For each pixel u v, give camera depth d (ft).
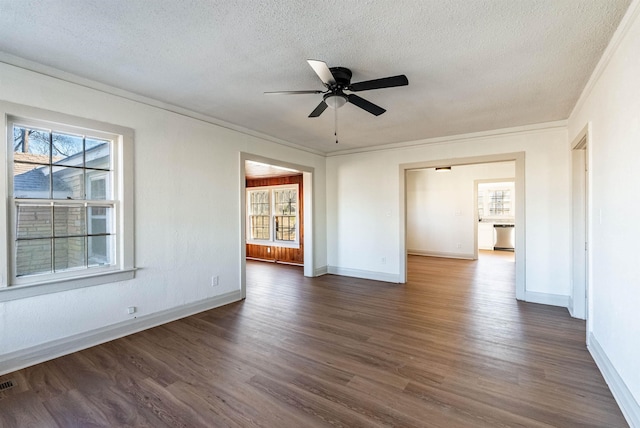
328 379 7.84
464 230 27.40
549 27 6.82
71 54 8.11
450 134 16.02
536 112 12.50
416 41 7.40
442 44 7.52
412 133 15.87
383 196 18.76
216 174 13.62
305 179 19.83
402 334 10.67
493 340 10.14
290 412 6.56
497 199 35.04
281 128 14.98
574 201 12.38
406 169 17.98
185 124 12.36
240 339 10.27
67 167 9.48
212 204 13.47
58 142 9.31
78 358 8.93
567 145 13.48
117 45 7.68
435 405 6.77
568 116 13.01
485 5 6.12
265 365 8.55
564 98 10.91
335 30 6.99
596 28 6.82
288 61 8.46
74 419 6.35
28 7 6.19
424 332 10.84
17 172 8.54
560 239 13.70
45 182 9.04
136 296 10.89
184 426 6.15
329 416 6.43
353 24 6.76
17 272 8.52
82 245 9.80
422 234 29.43
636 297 6.10
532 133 14.25
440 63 8.43
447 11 6.31
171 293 11.98
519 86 9.91
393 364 8.59
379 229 18.94
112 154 10.43
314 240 20.01
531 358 8.89
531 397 7.04
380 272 18.95
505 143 14.85
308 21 6.66
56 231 9.26
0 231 8.06
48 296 8.89
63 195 9.40
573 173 12.42
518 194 14.55
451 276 19.97
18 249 8.53
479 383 7.63
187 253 12.53
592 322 9.16
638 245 6.03
